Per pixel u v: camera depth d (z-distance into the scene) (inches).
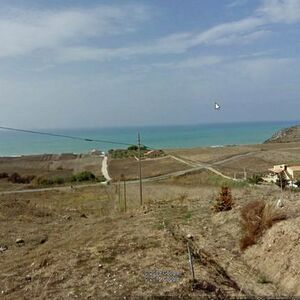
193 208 981.2
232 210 805.9
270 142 5310.0
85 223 909.2
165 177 2736.2
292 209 644.7
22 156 4498.0
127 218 924.0
